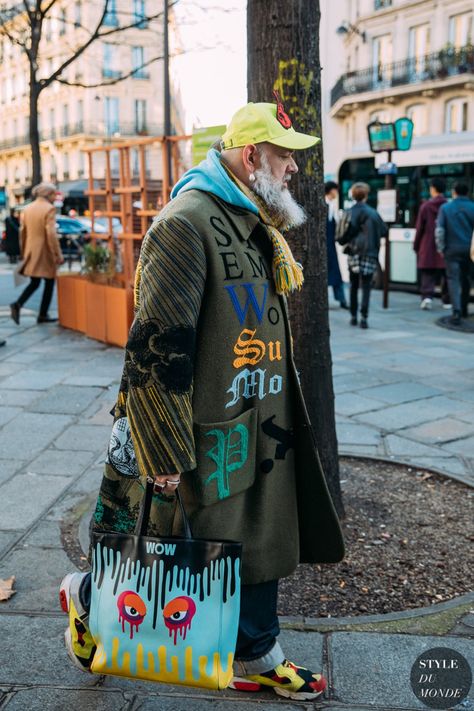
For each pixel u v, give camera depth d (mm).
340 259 14438
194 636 1789
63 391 5965
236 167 2020
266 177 1994
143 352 1767
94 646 2139
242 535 2035
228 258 1891
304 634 2539
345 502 3672
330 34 35500
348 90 33844
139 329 1779
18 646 2494
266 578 2080
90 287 8094
